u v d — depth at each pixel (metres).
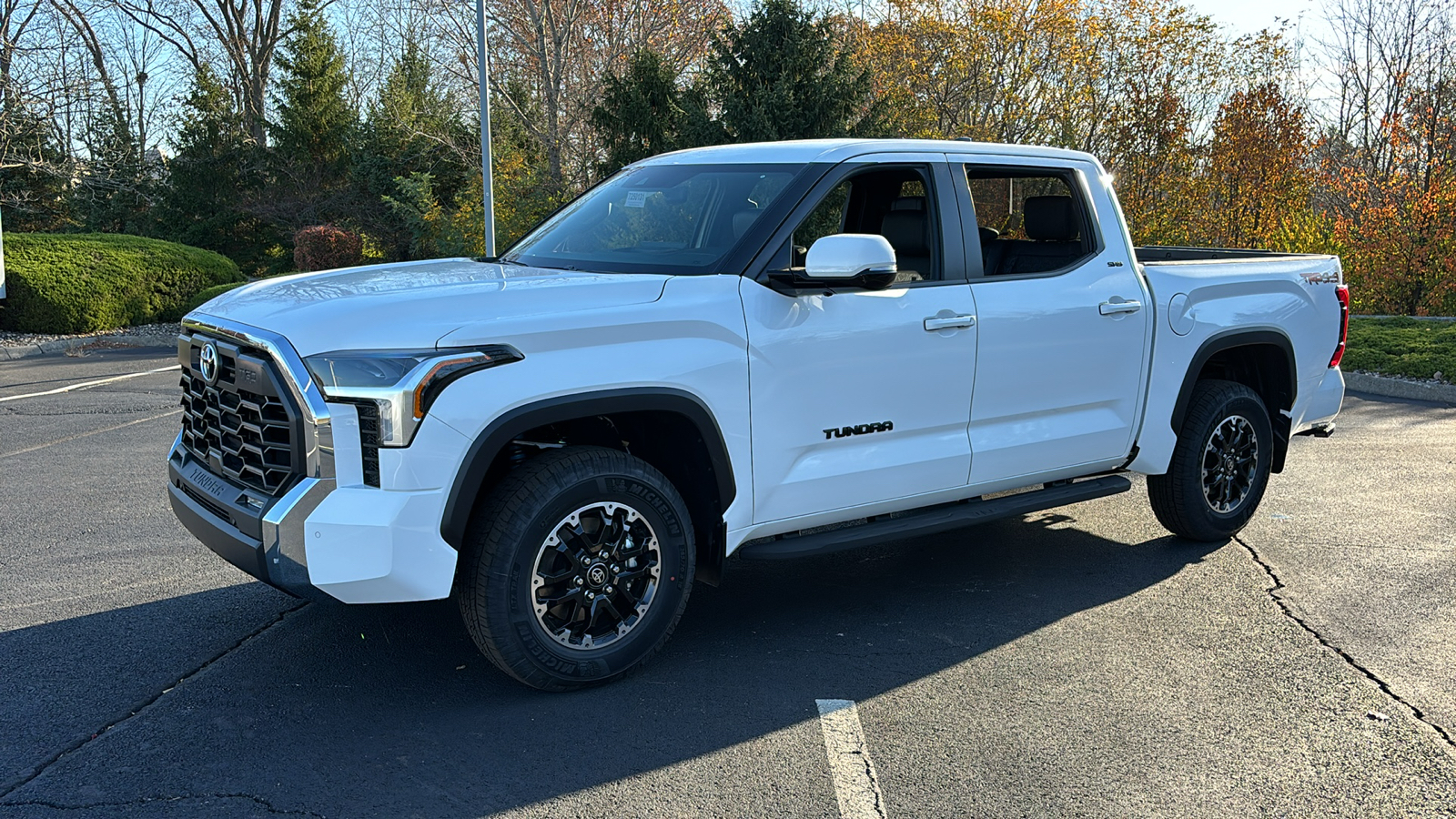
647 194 4.68
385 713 3.74
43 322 16.84
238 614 4.67
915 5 25.45
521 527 3.61
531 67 27.00
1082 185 5.12
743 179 4.46
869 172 4.48
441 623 4.58
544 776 3.33
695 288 3.94
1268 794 3.25
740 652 4.33
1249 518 5.85
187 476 4.05
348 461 3.39
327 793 3.22
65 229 27.61
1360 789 3.29
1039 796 3.23
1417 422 9.52
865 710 3.80
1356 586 5.12
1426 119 17.39
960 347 4.52
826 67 19.39
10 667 4.10
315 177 28.72
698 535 4.18
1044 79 25.64
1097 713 3.79
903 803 3.19
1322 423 6.20
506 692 3.92
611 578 3.86
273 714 3.73
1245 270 5.64
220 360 3.77
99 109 27.92
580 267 4.37
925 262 4.71
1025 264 5.32
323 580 3.37
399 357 3.38
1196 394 5.59
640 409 3.76
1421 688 4.00
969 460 4.66
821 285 4.02
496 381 3.48
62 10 31.53
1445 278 15.77
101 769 3.34
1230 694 3.94
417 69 30.27
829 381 4.20
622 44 25.09
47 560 5.41
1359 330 13.86
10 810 3.09
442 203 28.88
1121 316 5.05
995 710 3.81
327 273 4.41
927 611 4.81
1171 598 4.97
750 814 3.12
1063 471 5.07
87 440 8.54
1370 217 16.77
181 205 27.58
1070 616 4.74
